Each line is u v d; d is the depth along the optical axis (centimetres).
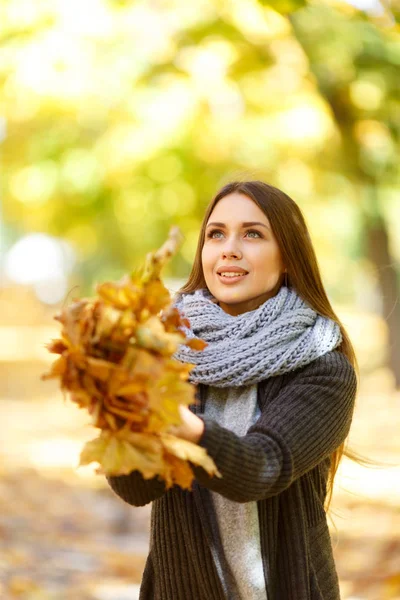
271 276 277
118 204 1416
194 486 257
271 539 255
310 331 266
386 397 1406
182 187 1337
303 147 1214
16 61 937
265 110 1112
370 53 884
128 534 800
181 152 1248
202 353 264
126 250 1652
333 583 269
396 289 1448
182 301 290
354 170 1184
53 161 1343
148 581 278
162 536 266
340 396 255
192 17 911
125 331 198
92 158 1309
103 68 967
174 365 204
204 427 214
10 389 2158
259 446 228
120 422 203
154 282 206
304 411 246
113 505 910
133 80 980
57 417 1650
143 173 1319
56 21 910
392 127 971
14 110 1095
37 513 843
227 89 1049
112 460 197
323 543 267
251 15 870
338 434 255
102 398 201
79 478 1048
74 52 933
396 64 880
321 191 1371
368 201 1244
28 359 2928
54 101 1048
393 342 1462
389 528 690
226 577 258
